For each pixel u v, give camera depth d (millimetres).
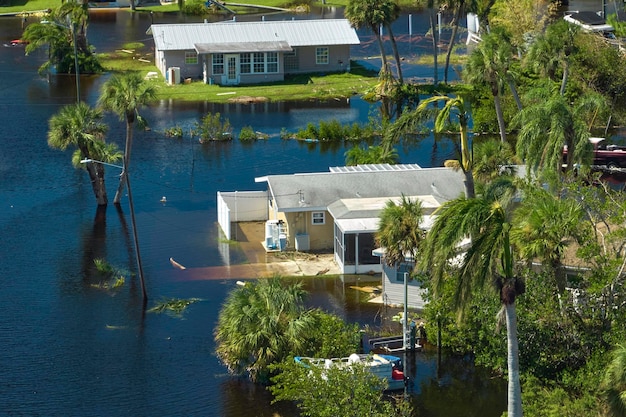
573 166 76750
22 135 124188
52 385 65562
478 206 48406
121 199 101688
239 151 119625
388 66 146375
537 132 76250
